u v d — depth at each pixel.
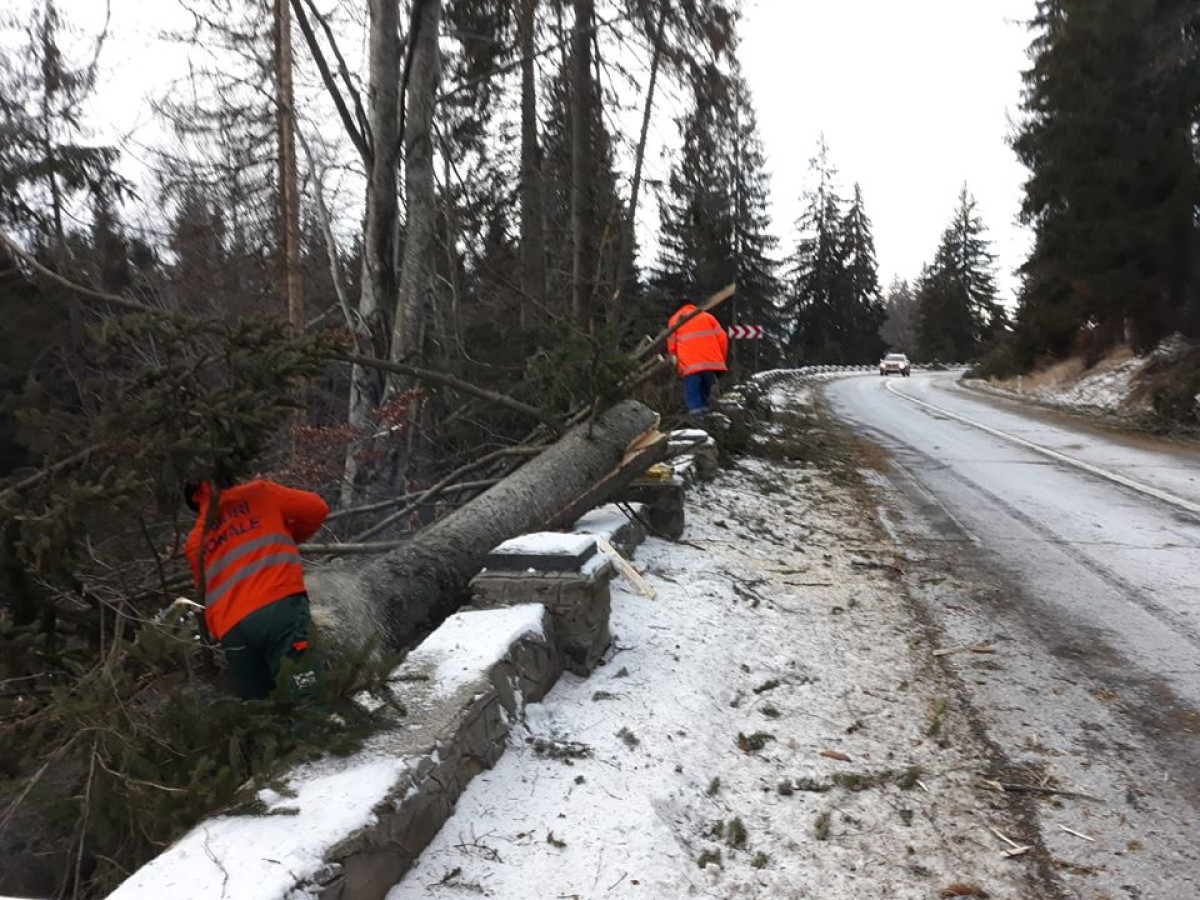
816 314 71.06
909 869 2.99
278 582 3.38
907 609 5.82
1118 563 7.06
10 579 3.70
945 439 15.88
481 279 15.44
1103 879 2.98
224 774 2.52
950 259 87.06
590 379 6.32
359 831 2.46
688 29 13.61
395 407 7.98
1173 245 23.55
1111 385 25.83
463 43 14.28
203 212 14.04
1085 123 24.00
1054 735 4.02
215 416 3.64
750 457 12.06
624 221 15.66
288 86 12.52
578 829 3.00
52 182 12.17
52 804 3.01
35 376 10.73
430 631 4.76
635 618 5.00
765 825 3.20
